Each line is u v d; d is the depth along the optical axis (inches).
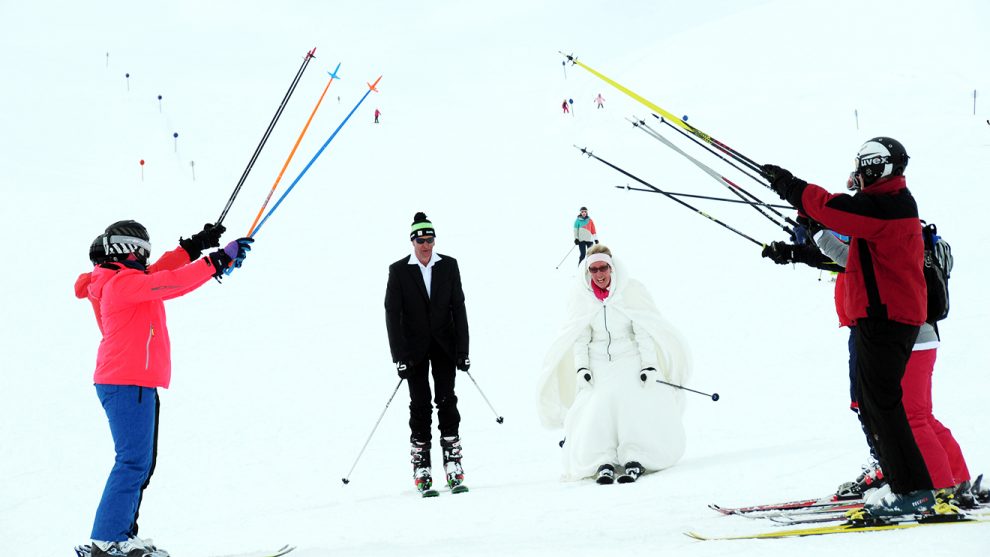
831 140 3617.1
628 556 341.7
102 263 434.0
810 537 346.9
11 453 879.1
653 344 664.4
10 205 2957.7
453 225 2743.6
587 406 658.8
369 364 1273.4
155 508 677.9
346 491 704.4
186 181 3924.7
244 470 797.2
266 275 2043.6
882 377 377.1
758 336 1216.2
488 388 1106.7
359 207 3181.6
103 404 416.2
